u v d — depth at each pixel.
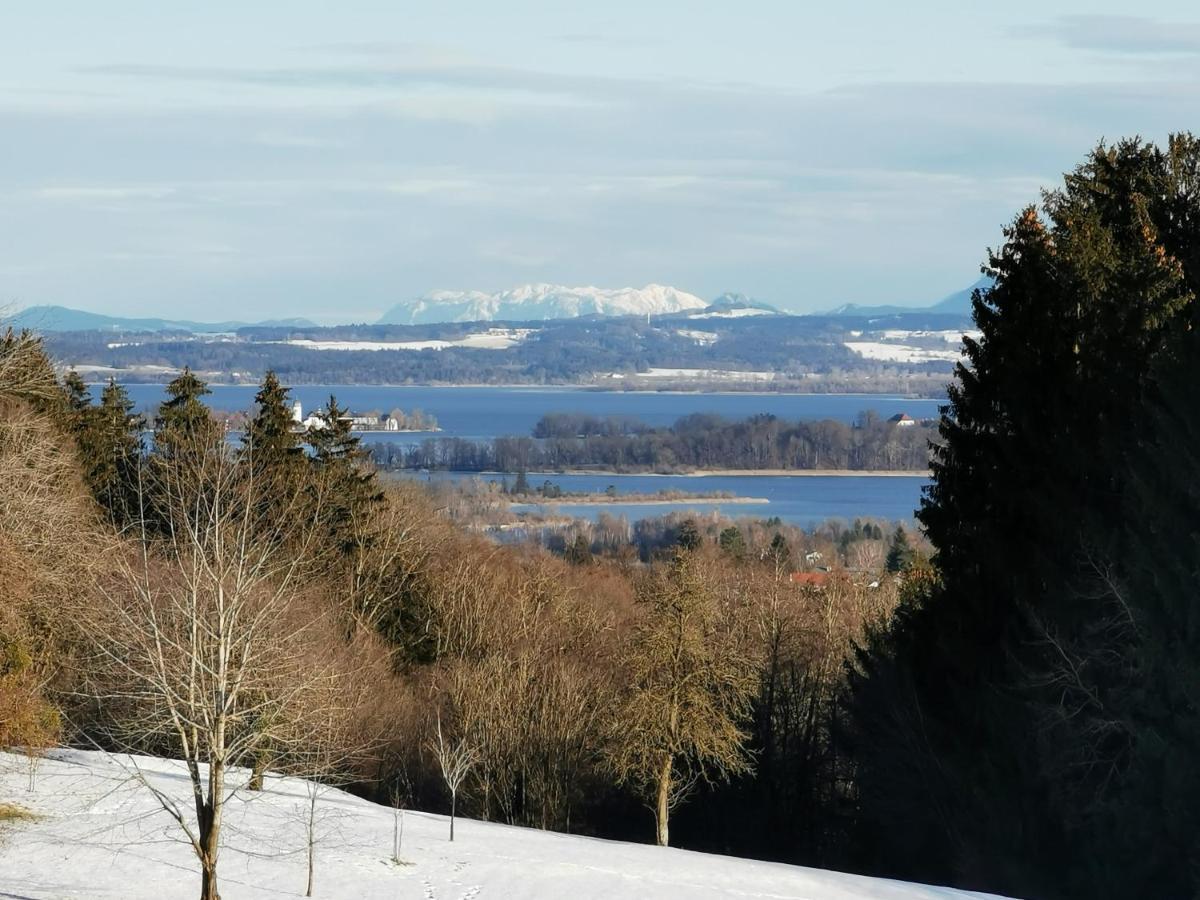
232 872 45.06
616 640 98.75
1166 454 50.66
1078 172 73.69
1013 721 55.31
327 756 55.31
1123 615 52.91
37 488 63.69
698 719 67.88
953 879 59.00
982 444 65.38
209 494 61.66
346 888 44.00
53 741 56.31
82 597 57.53
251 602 49.12
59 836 47.59
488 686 83.12
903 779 63.47
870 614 100.06
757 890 46.91
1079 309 62.53
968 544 63.56
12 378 74.56
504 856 49.47
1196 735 47.25
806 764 86.69
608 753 74.31
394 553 96.69
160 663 38.56
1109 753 53.12
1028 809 54.31
